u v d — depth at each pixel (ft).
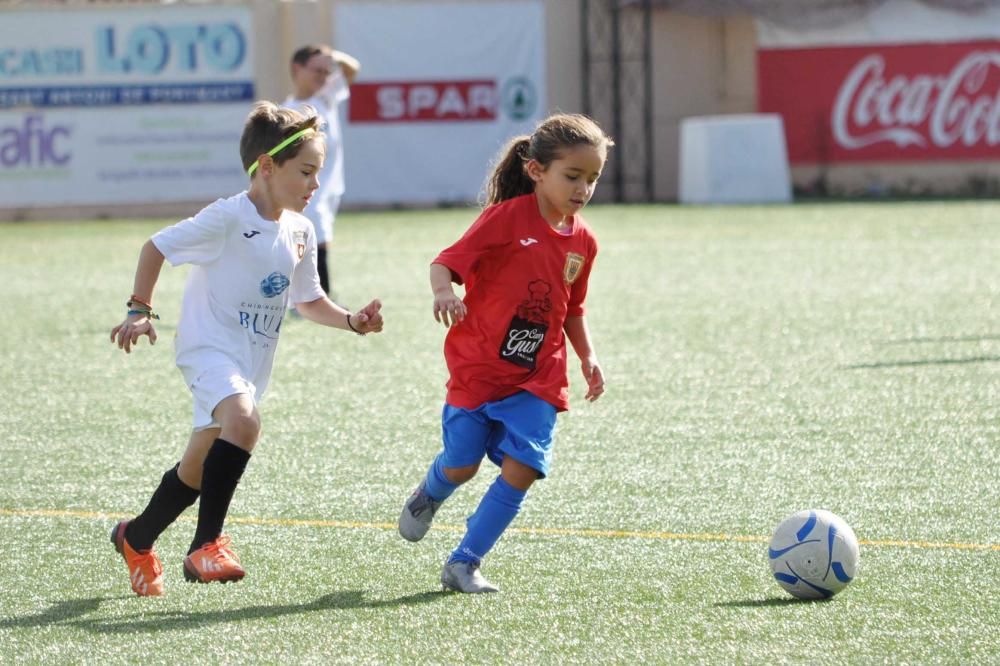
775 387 90.12
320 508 62.18
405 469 69.67
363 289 148.46
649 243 197.26
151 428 80.38
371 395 89.40
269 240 48.85
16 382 95.50
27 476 68.80
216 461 46.68
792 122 286.25
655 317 124.36
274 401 87.66
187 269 174.40
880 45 280.10
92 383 95.04
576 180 47.57
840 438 75.15
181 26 258.37
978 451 71.72
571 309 51.75
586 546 55.52
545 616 46.68
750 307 130.00
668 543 55.88
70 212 258.98
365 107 268.62
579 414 82.48
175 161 261.44
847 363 98.73
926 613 46.47
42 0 260.62
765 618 46.11
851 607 47.16
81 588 50.42
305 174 48.75
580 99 285.23
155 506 48.91
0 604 48.49
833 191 286.46
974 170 280.31
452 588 49.70
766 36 284.61
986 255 170.30
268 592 49.78
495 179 50.44
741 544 55.62
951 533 56.80
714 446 73.67
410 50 268.82
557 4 280.92
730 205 267.59
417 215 256.73
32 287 154.20
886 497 62.90
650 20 286.66
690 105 291.99
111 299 142.82
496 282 48.49
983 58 276.82
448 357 49.83
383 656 42.88
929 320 119.14
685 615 46.60
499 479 49.32
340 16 264.72
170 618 46.80
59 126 256.32
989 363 97.40
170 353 107.96
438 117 271.69
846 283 146.82
